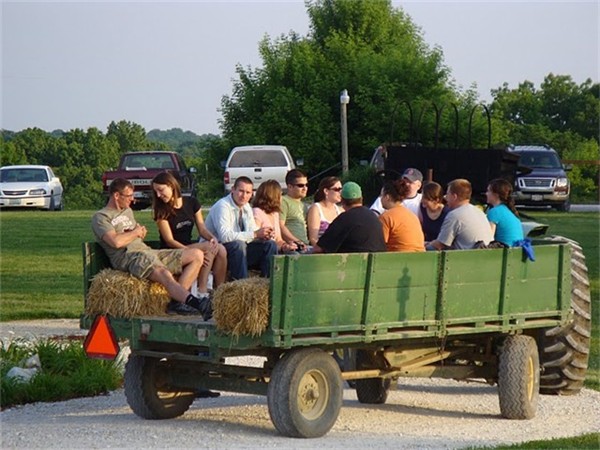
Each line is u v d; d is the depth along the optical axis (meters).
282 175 48.03
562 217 45.78
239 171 48.06
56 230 41.47
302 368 12.41
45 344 17.09
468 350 15.14
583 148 83.69
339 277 12.35
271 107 68.69
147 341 13.27
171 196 15.18
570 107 106.75
